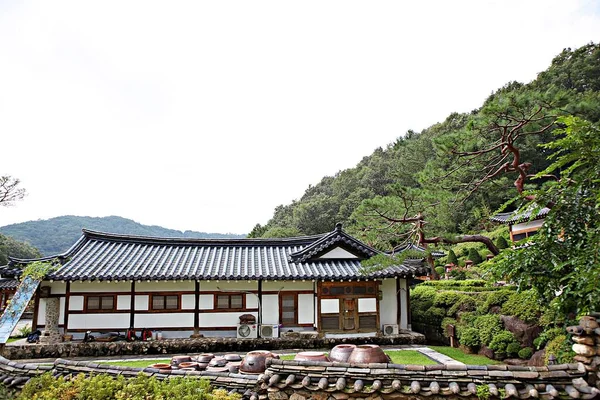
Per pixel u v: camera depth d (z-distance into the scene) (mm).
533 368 4668
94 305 15516
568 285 5602
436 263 30359
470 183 12383
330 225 57250
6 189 23203
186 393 5219
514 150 11234
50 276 14180
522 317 11984
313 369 5219
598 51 37781
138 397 5070
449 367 4891
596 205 5758
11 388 6035
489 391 4543
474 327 13758
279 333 15555
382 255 13844
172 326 15750
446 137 11477
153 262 16516
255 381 5555
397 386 4785
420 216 12523
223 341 14875
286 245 19484
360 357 6637
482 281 18484
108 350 14281
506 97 10336
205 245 18984
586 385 4414
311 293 16547
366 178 61781
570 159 6105
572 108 9859
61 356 14031
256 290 16344
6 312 12945
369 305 16109
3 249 49062
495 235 33438
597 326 4574
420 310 18062
